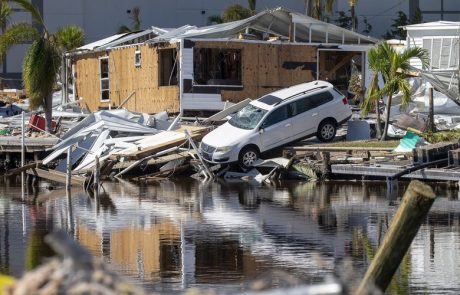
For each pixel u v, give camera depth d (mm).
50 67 80250
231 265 37125
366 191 61062
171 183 67500
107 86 96625
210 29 85875
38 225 47625
